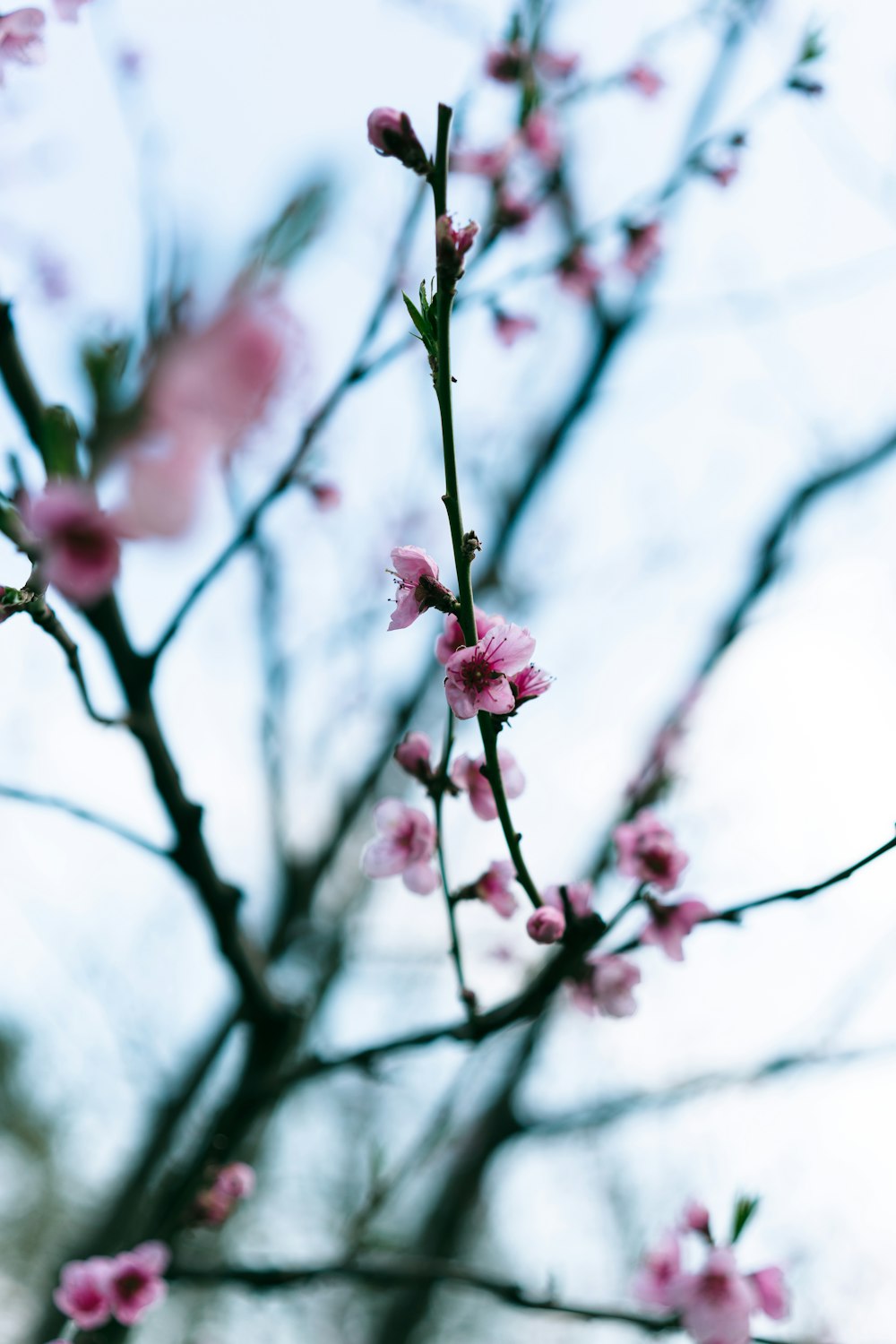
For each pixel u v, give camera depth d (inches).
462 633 69.5
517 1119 203.3
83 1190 457.4
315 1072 106.5
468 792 83.9
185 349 28.1
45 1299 167.9
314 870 183.3
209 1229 119.0
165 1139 176.9
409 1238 199.9
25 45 86.0
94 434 30.2
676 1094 180.5
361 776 192.2
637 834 87.0
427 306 62.6
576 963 80.4
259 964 115.4
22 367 66.9
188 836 96.9
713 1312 83.7
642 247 155.9
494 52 132.1
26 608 68.8
